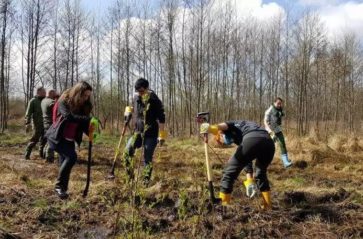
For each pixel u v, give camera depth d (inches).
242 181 327.9
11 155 484.4
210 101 1175.6
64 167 249.9
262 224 224.1
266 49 1332.4
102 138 775.1
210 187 226.1
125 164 180.9
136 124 275.4
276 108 438.3
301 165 486.3
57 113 252.5
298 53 1242.6
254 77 1355.8
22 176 317.1
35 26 1045.8
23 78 1128.2
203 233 211.3
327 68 1349.7
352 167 480.4
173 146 656.4
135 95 277.7
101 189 263.4
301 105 1153.4
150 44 1171.9
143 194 184.2
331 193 278.2
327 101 1424.7
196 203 243.4
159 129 281.1
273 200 263.9
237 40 1272.1
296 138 673.0
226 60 1184.8
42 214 227.8
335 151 602.5
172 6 1072.8
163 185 279.3
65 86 1151.0
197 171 365.7
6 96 1181.7
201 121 240.4
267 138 229.0
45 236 204.8
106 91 1393.9
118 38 1207.6
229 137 238.2
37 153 505.0
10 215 228.1
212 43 1161.4
